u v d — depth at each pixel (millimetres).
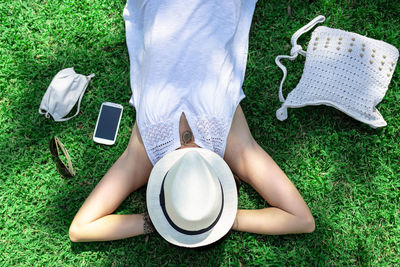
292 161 3051
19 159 3078
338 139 3092
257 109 3115
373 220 2975
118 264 2924
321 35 3070
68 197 3023
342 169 3043
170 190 1969
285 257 2902
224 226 2254
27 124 3125
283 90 3160
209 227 2197
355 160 3051
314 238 2924
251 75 3170
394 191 3016
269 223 2539
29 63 3227
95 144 3094
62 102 3023
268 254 2908
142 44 2801
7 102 3170
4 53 3244
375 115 2984
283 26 3217
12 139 3113
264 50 3211
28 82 3199
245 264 2920
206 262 2910
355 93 2941
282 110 3018
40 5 3299
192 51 2451
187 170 1913
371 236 2943
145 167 2549
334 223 2959
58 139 3008
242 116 2652
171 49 2451
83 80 3090
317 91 2971
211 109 2369
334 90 2951
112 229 2533
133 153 2549
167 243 2922
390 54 3039
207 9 2523
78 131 3107
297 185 3016
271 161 2592
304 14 3238
